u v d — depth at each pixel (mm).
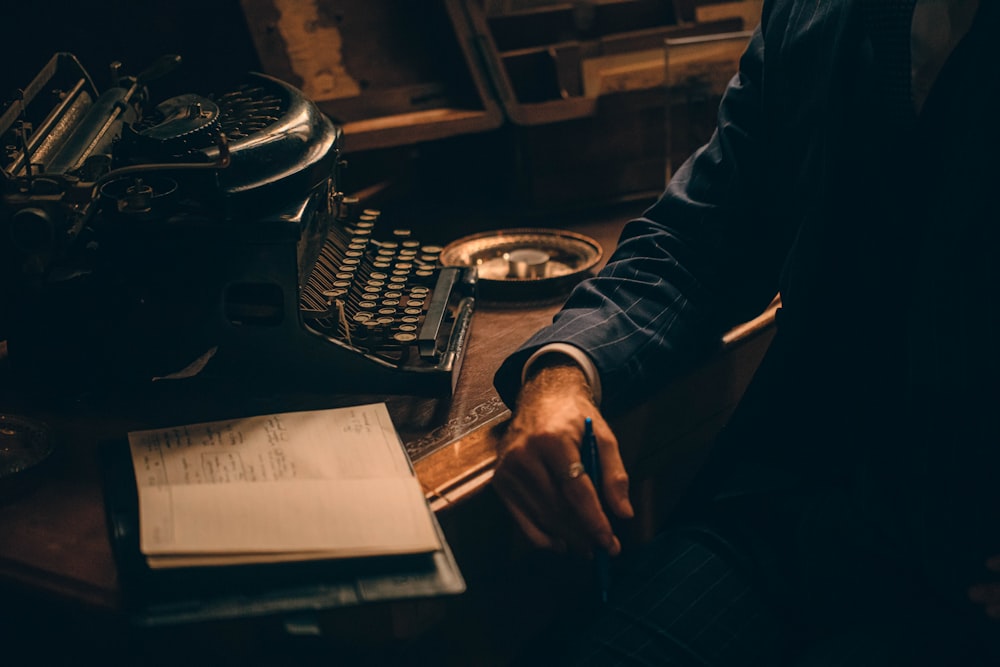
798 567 1387
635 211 2197
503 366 1369
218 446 1197
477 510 1225
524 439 1198
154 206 1286
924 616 1296
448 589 1006
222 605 979
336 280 1522
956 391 1185
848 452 1354
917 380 1207
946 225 1152
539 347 1351
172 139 1314
